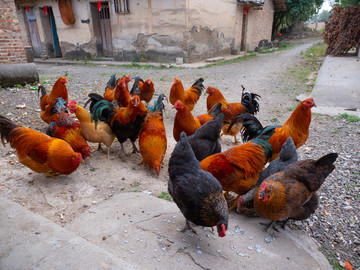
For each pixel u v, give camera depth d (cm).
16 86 922
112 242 301
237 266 280
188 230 329
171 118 776
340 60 1395
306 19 3412
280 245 320
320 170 320
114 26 1762
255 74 1401
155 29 1650
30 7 1941
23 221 296
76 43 1912
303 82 1196
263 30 2802
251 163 372
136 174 475
